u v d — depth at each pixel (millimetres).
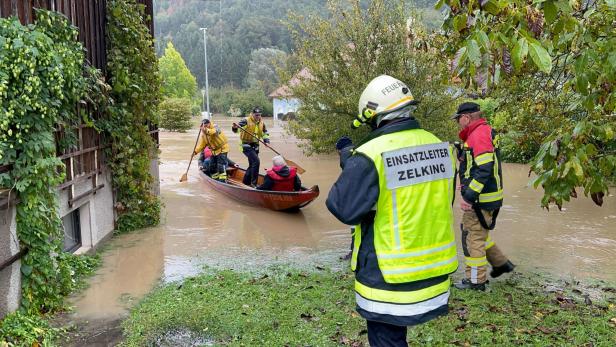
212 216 9000
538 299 5129
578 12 3066
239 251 7027
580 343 4145
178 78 55062
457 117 5195
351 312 4766
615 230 7988
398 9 15117
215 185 10766
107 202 7402
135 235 7730
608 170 3023
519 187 11586
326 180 13141
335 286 5504
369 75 15461
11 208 4434
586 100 3029
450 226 2773
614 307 4977
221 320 4602
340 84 15875
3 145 4262
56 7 5582
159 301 5121
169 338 4336
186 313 4738
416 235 2629
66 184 5844
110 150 7285
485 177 4941
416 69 15125
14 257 4430
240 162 16469
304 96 16344
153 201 8234
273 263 6480
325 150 17266
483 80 2549
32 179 4527
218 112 58281
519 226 8234
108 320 4785
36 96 4531
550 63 2326
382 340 2777
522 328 4418
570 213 9062
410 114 2805
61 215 5828
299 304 4961
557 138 2955
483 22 2713
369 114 2754
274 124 36562
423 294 2656
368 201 2586
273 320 4605
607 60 2748
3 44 4281
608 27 2934
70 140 5797
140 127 7613
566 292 5410
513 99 5734
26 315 4582
